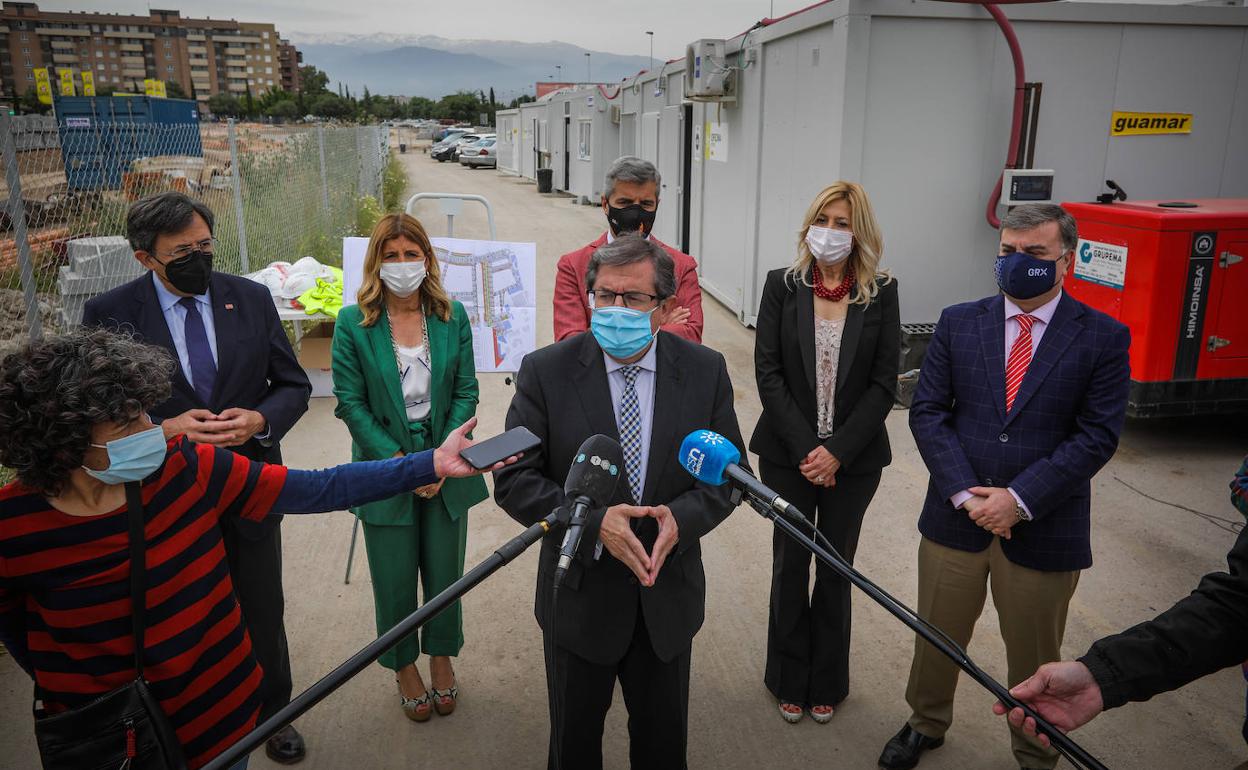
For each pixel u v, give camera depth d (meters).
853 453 3.00
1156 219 5.43
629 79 16.36
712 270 10.91
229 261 8.18
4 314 6.28
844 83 6.50
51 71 197.50
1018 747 2.86
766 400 3.16
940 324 2.93
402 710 3.36
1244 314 5.63
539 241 15.75
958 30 6.57
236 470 2.02
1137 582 4.28
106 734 1.78
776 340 3.19
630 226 3.34
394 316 3.25
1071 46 6.73
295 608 4.04
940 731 3.01
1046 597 2.69
